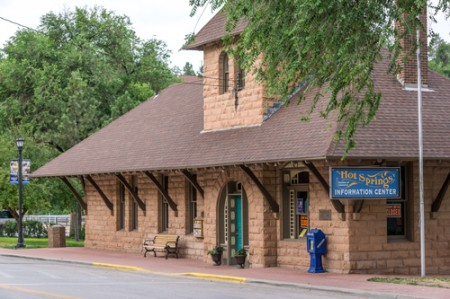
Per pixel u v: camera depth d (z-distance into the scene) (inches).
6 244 1678.2
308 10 680.4
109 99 2084.2
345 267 940.0
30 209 1870.1
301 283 842.8
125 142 1405.0
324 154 888.3
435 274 987.3
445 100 1062.4
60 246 1567.4
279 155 961.5
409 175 991.6
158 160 1216.2
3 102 2030.0
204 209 1176.2
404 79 1059.9
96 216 1492.4
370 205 954.1
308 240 968.9
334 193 901.8
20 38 2158.0
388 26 700.0
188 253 1232.2
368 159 921.5
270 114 1108.5
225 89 1196.5
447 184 991.0
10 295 714.2
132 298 701.9
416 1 674.8
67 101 1991.9
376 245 954.7
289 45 725.3
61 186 1903.3
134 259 1229.7
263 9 727.1
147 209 1339.8
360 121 949.2
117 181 1428.4
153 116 1462.8
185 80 1779.0
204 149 1145.4
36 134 1940.2
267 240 1045.2
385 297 732.0
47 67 2026.3
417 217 986.1
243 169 1019.3
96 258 1253.1
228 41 788.0
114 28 2196.1
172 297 717.3
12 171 1566.2
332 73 744.3
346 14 695.1
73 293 739.4
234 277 921.5
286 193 1050.7
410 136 953.5
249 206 1072.8
